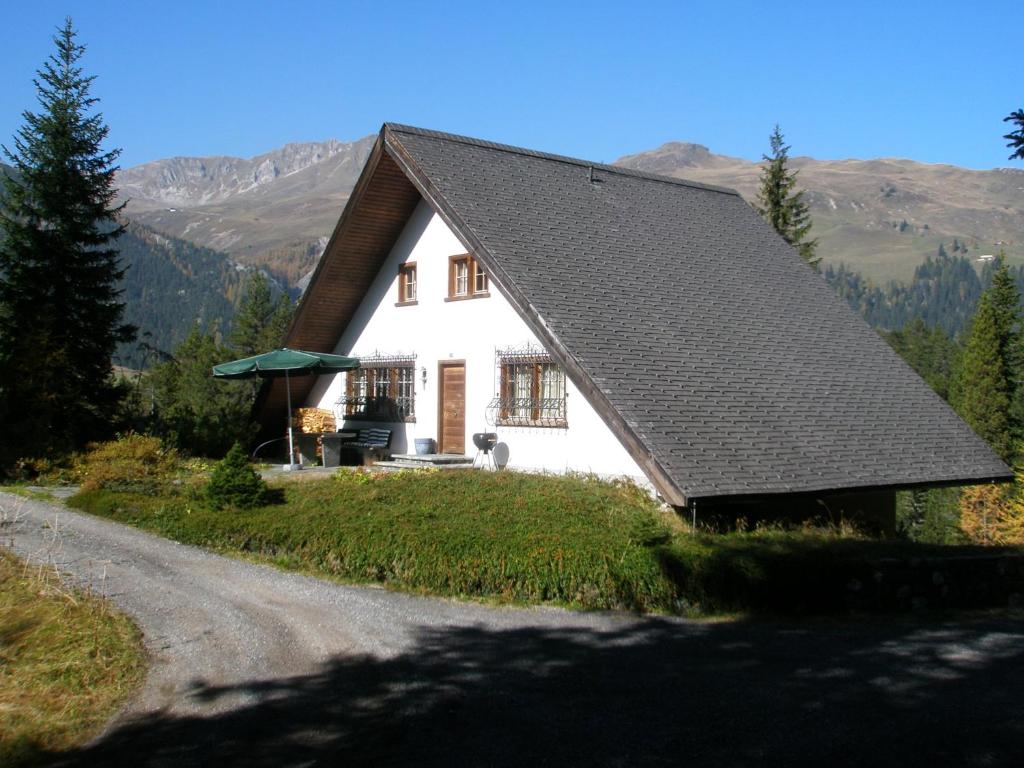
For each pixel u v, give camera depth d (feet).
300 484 52.19
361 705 23.59
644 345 52.85
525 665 26.94
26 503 50.88
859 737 21.29
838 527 48.67
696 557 35.06
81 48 77.25
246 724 22.49
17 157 75.05
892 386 63.26
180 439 76.23
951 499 121.39
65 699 24.18
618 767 19.77
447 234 66.13
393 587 36.17
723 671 26.48
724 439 47.50
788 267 73.92
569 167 72.23
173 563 38.88
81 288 76.95
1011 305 132.98
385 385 72.02
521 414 58.39
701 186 81.61
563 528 39.42
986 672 26.45
